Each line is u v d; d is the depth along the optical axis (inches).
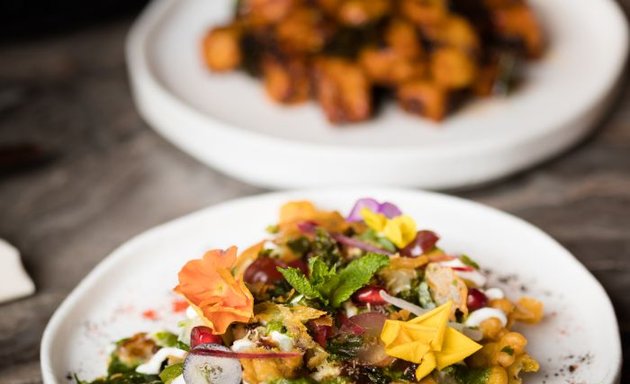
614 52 38.4
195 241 28.9
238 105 36.8
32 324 29.2
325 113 35.5
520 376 24.7
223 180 35.1
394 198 29.5
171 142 36.9
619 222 32.4
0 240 31.6
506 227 28.9
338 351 23.1
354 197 29.6
